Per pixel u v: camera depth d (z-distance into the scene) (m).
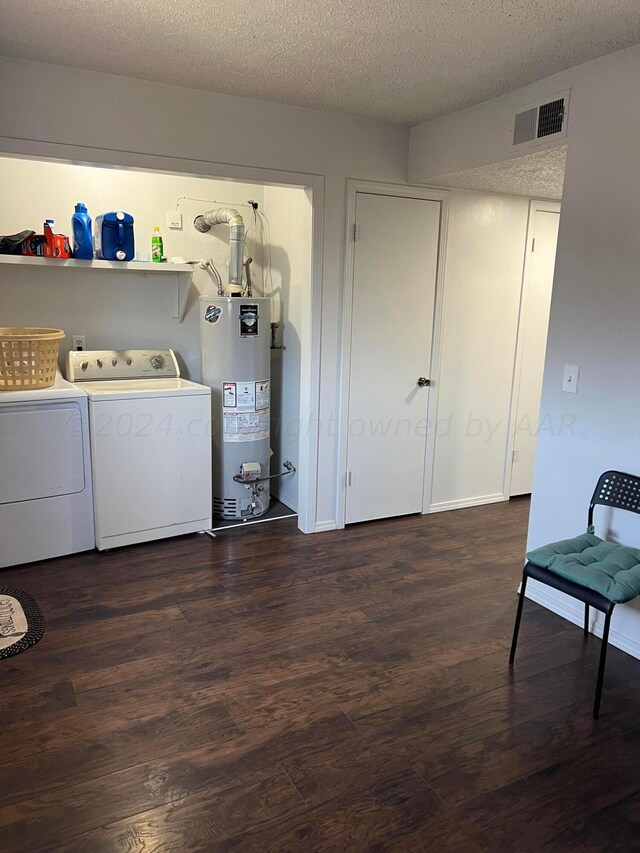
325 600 2.91
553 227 4.15
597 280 2.51
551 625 2.74
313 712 2.11
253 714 2.09
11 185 3.31
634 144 2.31
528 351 4.27
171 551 3.42
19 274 3.41
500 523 3.99
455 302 3.89
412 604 2.90
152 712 2.09
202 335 3.74
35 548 3.16
